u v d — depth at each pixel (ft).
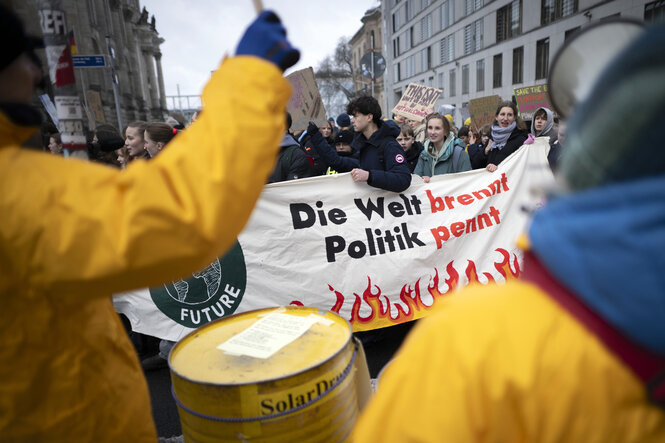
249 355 5.12
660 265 1.59
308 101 19.34
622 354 1.80
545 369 1.85
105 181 2.53
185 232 2.46
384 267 11.50
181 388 4.82
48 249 2.44
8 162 2.57
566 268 1.84
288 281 11.00
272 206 11.02
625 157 1.77
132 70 132.77
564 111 3.15
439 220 12.05
